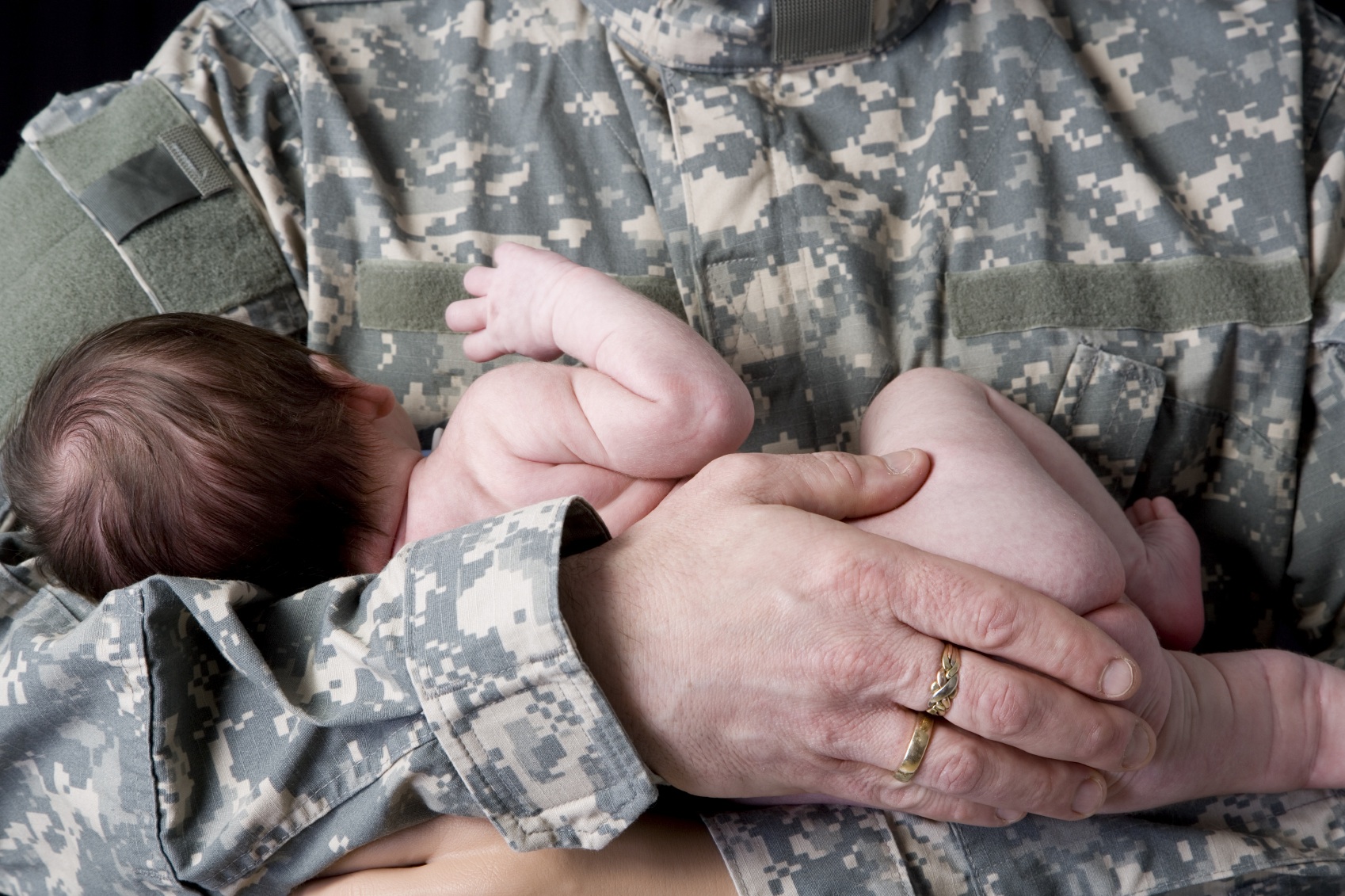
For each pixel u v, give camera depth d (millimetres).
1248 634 1218
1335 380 1119
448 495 995
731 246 1155
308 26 1302
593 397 945
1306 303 1123
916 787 763
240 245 1204
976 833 869
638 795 736
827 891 833
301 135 1271
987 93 1190
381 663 735
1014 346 1130
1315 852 908
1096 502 1026
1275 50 1186
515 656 708
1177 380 1136
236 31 1311
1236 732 900
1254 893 878
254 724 769
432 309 1185
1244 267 1132
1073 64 1194
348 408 1026
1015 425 1030
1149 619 1034
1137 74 1220
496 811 751
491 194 1223
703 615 750
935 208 1157
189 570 931
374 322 1188
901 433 960
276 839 770
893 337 1170
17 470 958
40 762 809
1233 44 1197
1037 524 834
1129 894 860
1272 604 1206
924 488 879
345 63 1287
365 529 994
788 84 1225
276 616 804
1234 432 1163
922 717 733
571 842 761
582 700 711
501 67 1267
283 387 974
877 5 1179
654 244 1205
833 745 743
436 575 752
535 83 1253
